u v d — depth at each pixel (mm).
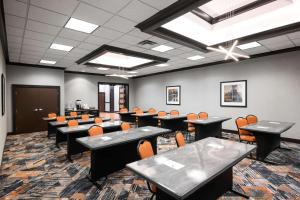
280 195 2566
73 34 3893
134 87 11484
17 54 5523
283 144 5023
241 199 2482
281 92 5418
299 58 5070
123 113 8742
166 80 9227
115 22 3332
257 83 5934
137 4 2732
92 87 9812
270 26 3812
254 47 5105
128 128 4297
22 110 6965
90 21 3275
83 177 3174
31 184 2918
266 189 2725
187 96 8211
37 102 7266
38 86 7266
